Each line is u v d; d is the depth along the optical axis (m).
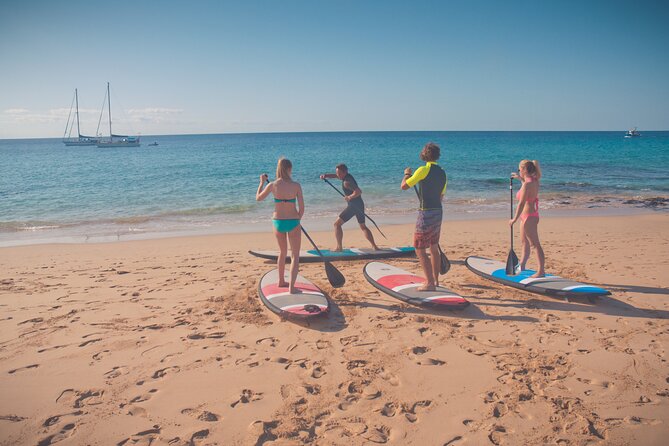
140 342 4.12
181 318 4.73
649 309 4.94
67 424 2.86
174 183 19.75
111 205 14.70
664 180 20.80
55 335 4.29
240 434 2.75
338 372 3.55
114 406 3.07
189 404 3.09
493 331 4.37
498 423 2.87
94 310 5.00
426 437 2.72
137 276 6.50
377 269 6.29
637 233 9.86
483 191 17.75
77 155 47.97
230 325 4.54
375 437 2.72
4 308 5.08
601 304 5.12
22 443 2.66
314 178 21.16
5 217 12.81
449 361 3.73
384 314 4.84
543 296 5.44
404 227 10.91
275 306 4.72
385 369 3.60
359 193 7.59
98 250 8.52
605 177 22.11
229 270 6.84
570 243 8.66
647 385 3.33
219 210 13.85
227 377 3.47
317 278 6.32
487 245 8.67
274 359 3.77
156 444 2.66
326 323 4.59
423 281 5.66
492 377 3.46
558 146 55.31
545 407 3.05
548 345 4.04
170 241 9.40
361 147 60.12
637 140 81.75
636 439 2.69
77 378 3.46
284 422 2.88
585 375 3.48
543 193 17.47
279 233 5.12
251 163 31.03
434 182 4.89
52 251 8.43
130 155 46.72
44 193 17.08
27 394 3.22
